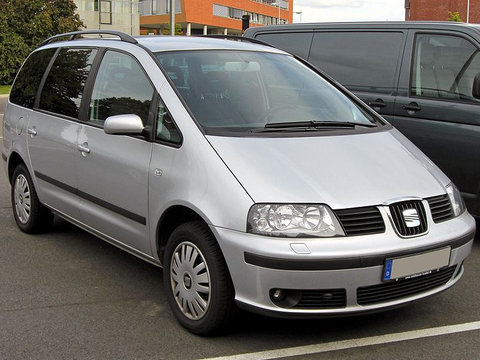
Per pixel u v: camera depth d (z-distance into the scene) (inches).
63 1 1354.6
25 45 1307.8
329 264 125.6
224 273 135.8
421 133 229.9
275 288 128.1
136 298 168.6
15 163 235.9
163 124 156.3
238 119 157.2
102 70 188.2
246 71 177.6
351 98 190.7
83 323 151.6
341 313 129.5
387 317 156.8
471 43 223.8
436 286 143.1
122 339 142.9
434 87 229.8
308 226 128.3
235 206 132.0
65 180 195.2
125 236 169.6
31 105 222.2
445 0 2399.1
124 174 164.2
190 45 180.9
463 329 150.4
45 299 167.0
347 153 149.1
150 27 2984.7
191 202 139.6
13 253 206.2
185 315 146.6
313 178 136.3
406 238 133.6
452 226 143.8
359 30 261.0
